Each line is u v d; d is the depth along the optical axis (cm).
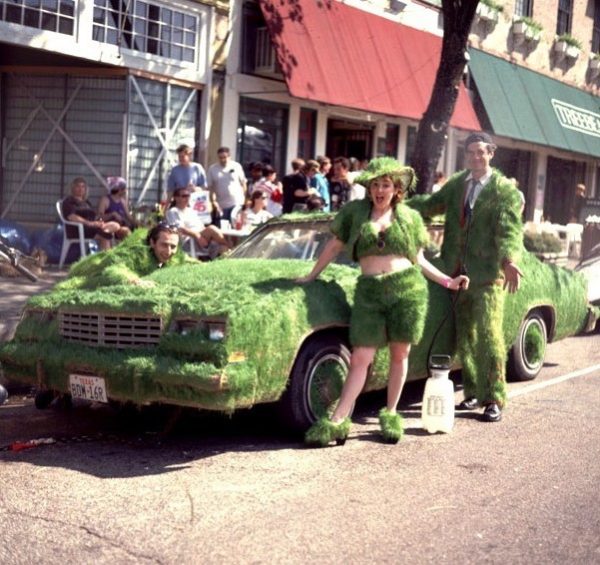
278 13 1505
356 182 618
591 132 2569
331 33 1593
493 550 437
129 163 1387
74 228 1251
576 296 888
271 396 581
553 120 2353
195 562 414
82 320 609
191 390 554
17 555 419
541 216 2534
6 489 512
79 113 1399
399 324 612
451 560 423
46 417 697
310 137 1709
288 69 1473
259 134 1592
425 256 738
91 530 451
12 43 1220
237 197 1362
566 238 1781
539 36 2334
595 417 709
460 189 709
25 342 636
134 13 1359
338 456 589
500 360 693
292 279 629
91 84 1389
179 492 512
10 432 651
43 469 552
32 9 1241
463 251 704
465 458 590
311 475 547
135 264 714
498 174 698
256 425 669
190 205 1195
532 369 840
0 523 459
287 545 436
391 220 615
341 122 1861
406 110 1706
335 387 632
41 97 1416
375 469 562
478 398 700
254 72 1533
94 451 597
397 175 610
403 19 1847
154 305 580
